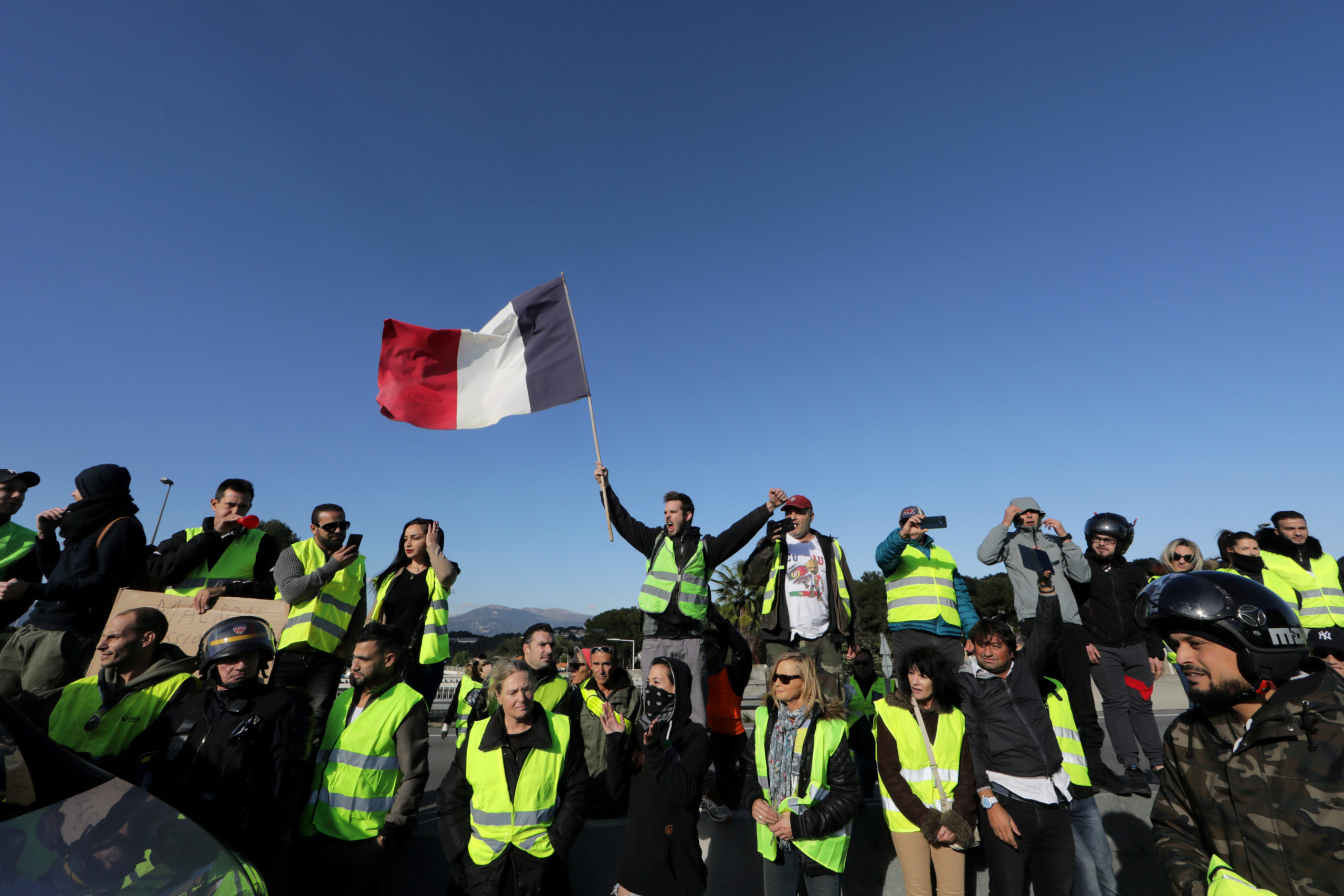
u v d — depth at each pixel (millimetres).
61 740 3756
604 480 5801
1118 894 5551
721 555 5219
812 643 5629
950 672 4418
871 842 5395
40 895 2023
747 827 5195
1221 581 2215
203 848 2621
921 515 5992
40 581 5406
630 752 4133
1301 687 2053
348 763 4035
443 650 5348
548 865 3922
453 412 6945
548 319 7121
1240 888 1935
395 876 4598
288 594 4789
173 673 4012
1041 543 6258
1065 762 4789
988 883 4840
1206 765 2188
